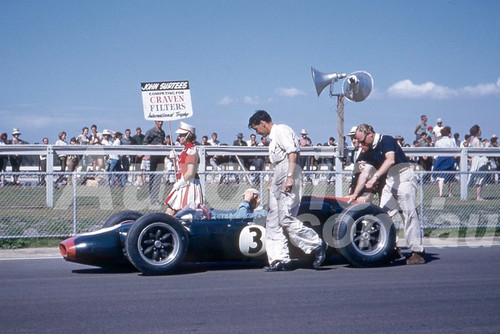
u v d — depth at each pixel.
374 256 8.12
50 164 13.62
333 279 7.32
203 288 6.79
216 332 4.98
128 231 7.54
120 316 5.52
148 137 15.98
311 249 7.87
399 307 5.83
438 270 7.96
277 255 7.90
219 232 7.87
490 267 8.21
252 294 6.45
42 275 7.76
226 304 5.98
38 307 5.88
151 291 6.64
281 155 7.77
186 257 7.88
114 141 18.23
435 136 19.30
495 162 17.41
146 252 7.56
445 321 5.32
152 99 11.52
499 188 12.94
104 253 7.60
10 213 12.04
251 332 4.98
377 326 5.16
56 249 10.29
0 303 6.07
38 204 12.82
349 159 14.24
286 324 5.22
